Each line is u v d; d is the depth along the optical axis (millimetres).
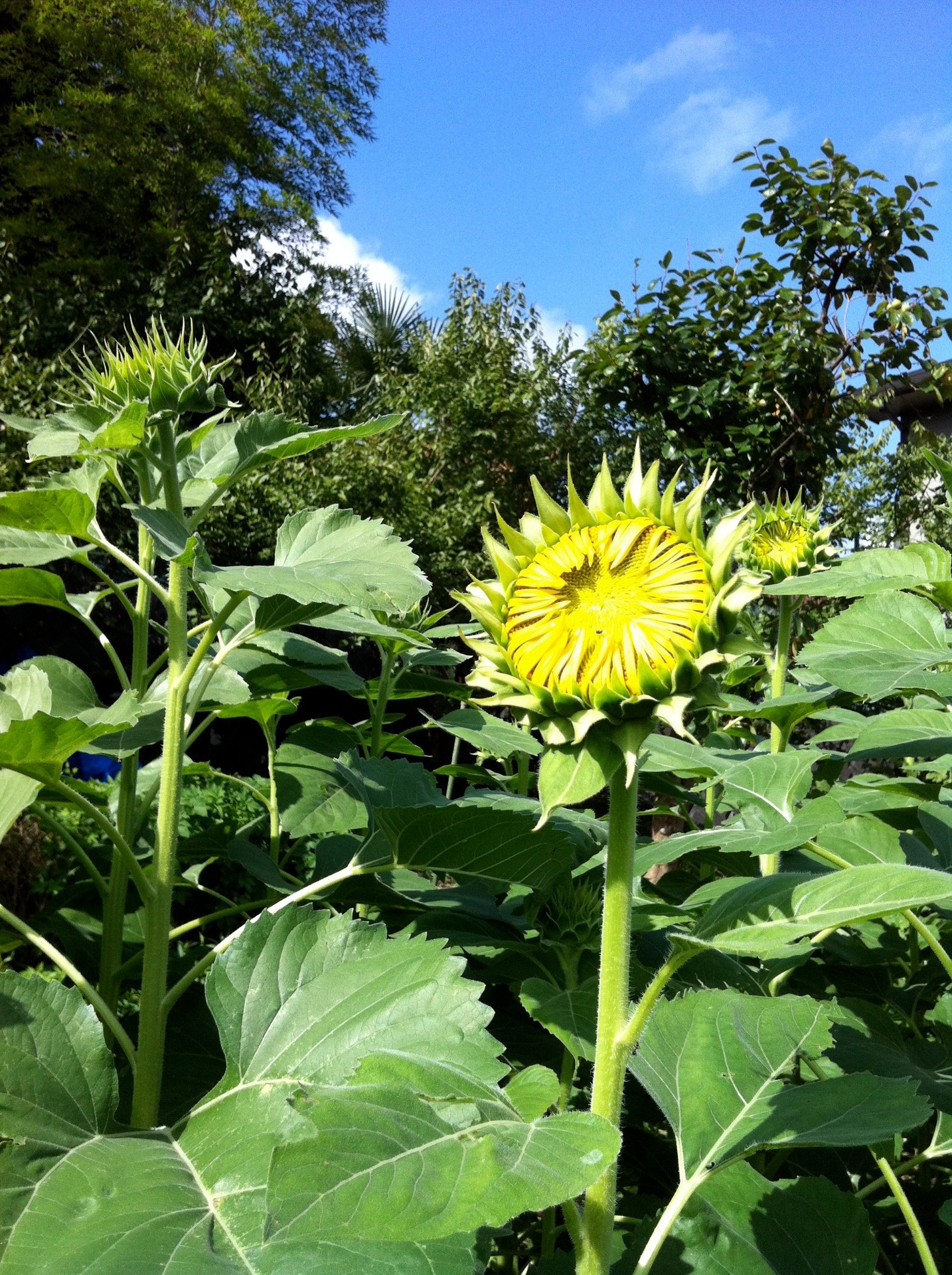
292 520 847
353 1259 412
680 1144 532
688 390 3320
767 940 437
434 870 743
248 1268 451
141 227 7684
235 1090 589
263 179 9094
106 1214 488
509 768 1209
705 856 894
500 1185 365
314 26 9148
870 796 857
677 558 469
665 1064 582
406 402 6422
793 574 1049
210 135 8312
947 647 762
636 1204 714
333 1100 399
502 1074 528
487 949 781
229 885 2070
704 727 1196
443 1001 579
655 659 452
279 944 648
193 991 856
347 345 8125
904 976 914
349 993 615
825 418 3295
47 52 8609
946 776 1145
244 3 8734
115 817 963
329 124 9188
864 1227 559
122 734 834
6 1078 575
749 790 731
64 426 821
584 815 862
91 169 7617
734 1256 546
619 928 482
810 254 3242
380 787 885
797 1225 564
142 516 694
